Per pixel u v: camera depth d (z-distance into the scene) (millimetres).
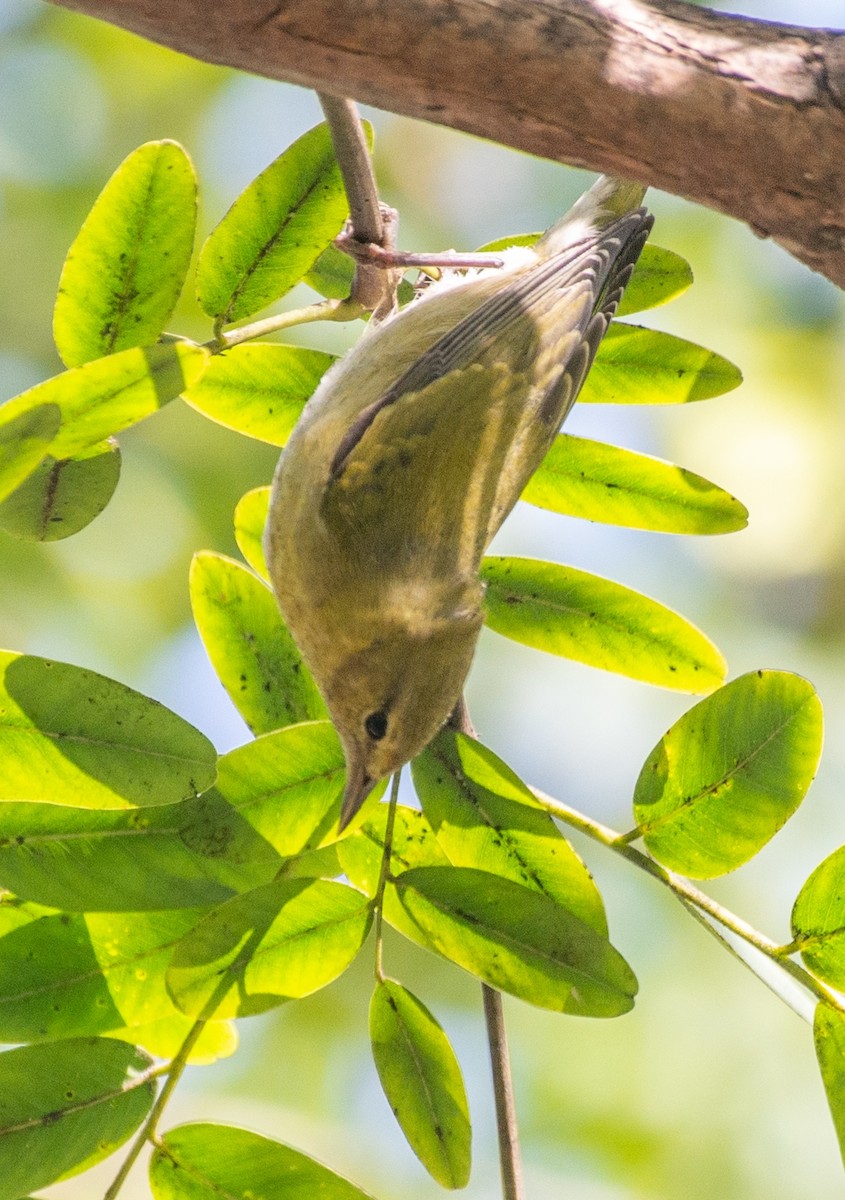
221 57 5859
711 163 6168
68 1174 5988
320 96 7125
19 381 13391
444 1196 12102
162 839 6453
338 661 7680
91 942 6402
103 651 12828
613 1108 12234
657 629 7867
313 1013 12828
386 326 8391
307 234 7391
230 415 8000
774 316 14281
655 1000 12500
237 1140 6137
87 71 14016
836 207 6207
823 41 6094
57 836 6289
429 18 5777
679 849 6844
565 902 6879
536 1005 6586
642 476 8203
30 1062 6082
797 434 14148
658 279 8844
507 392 8164
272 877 6613
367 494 7922
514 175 14695
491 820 6992
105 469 6758
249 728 7359
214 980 6289
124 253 6730
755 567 14031
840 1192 11953
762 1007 12430
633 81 5965
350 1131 12477
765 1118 12156
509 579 7992
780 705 6828
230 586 7461
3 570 12805
